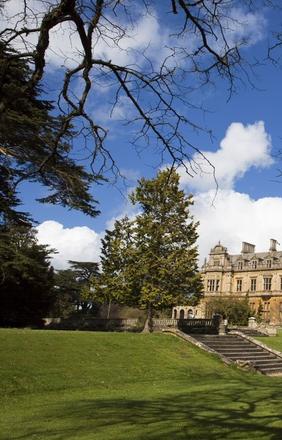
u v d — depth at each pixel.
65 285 69.94
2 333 20.69
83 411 12.60
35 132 18.95
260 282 91.12
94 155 6.58
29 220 26.19
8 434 9.91
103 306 65.25
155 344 24.92
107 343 23.03
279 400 14.41
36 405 14.07
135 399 14.91
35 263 26.14
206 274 97.38
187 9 5.61
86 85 5.82
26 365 17.91
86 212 21.70
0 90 5.86
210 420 10.92
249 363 24.41
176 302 33.53
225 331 33.94
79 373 18.61
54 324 44.81
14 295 39.59
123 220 34.56
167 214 33.59
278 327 59.59
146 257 33.25
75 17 5.30
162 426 10.27
